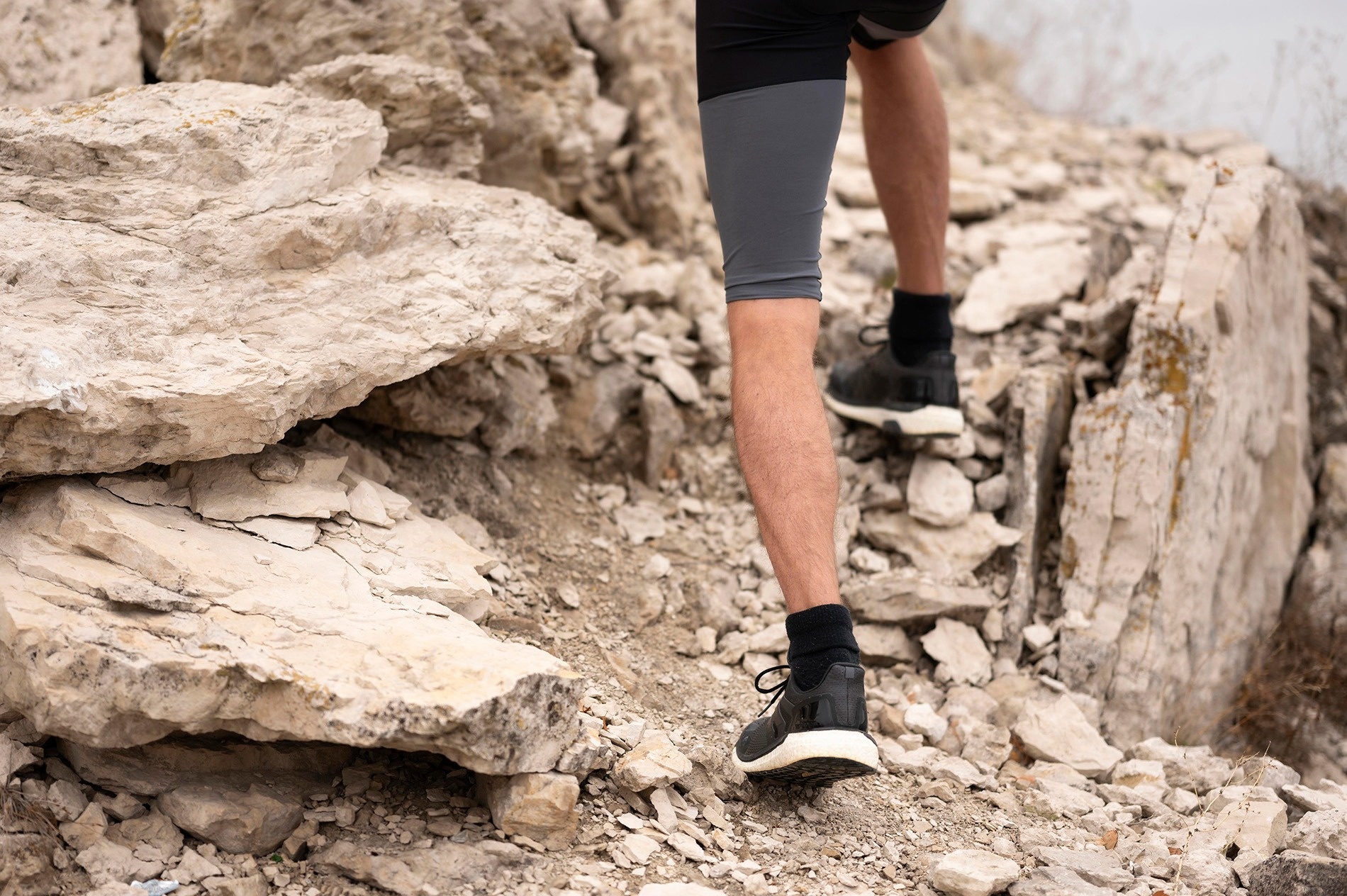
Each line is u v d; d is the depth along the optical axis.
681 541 2.94
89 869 1.68
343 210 2.29
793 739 1.87
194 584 1.88
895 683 2.66
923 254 2.88
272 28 2.87
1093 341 3.22
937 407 2.93
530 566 2.65
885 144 2.80
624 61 4.05
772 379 1.98
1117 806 2.26
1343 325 4.21
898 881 1.91
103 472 2.01
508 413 2.89
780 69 2.00
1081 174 4.83
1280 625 3.46
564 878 1.77
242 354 2.05
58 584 1.82
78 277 2.01
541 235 2.65
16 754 1.78
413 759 2.01
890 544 2.96
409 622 1.96
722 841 1.92
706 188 4.29
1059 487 3.12
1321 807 2.28
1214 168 3.45
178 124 2.25
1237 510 3.31
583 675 2.32
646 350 3.30
